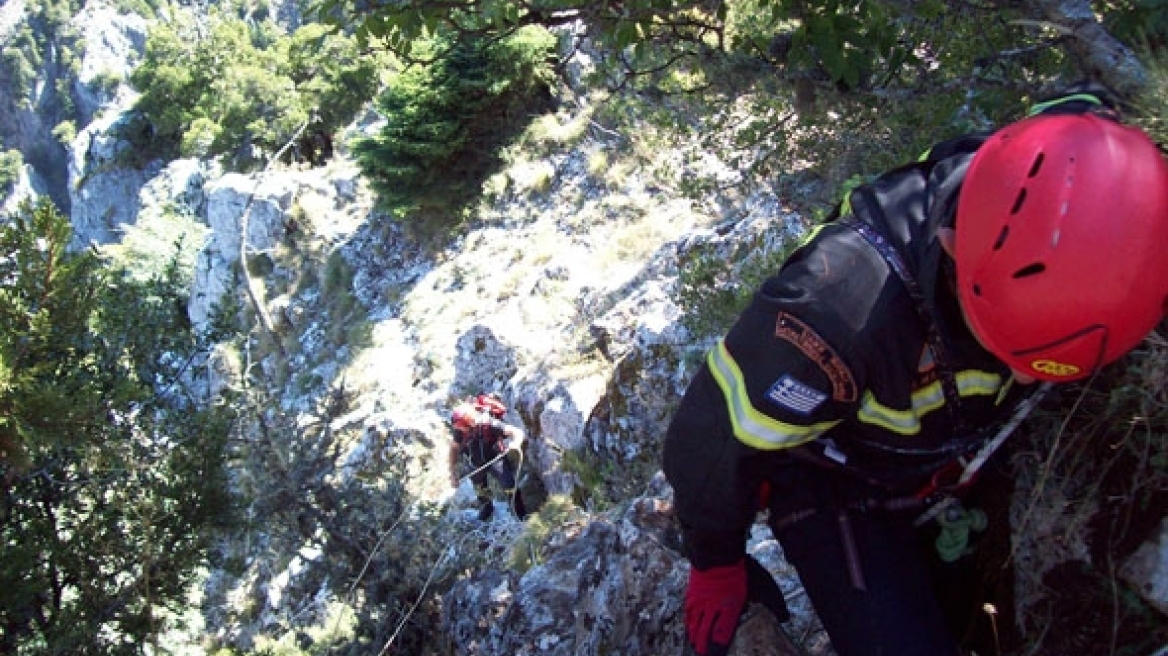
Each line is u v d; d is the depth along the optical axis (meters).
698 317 6.44
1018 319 1.71
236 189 24.20
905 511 2.19
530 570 4.06
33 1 102.62
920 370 1.87
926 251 1.82
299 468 5.65
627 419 7.70
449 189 20.30
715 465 2.01
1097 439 2.28
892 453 2.03
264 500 5.54
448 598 4.66
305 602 6.68
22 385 4.58
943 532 2.30
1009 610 2.44
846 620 2.12
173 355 5.95
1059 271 1.64
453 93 19.52
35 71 102.31
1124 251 1.62
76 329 5.23
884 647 2.06
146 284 6.00
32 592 4.74
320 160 30.50
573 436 9.09
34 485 5.18
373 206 22.02
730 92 4.45
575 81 19.64
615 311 9.88
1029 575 2.37
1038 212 1.66
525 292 15.67
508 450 9.09
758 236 7.22
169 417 5.48
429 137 19.91
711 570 2.38
